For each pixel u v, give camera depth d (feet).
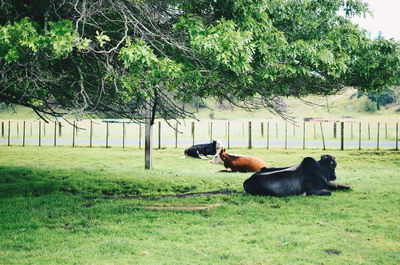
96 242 21.81
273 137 123.95
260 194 34.27
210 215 27.94
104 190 40.14
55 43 24.29
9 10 29.58
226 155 54.29
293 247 20.80
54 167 54.03
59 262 18.69
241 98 37.68
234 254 19.75
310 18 38.65
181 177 46.06
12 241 21.90
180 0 33.99
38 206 31.09
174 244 21.48
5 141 98.73
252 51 31.30
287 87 37.45
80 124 162.61
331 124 192.75
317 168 34.22
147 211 29.19
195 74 29.55
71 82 33.17
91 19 30.14
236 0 31.58
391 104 301.22
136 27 30.07
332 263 18.53
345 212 27.76
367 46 38.40
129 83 28.99
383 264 18.37
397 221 25.52
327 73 36.83
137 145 92.27
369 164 63.87
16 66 28.09
